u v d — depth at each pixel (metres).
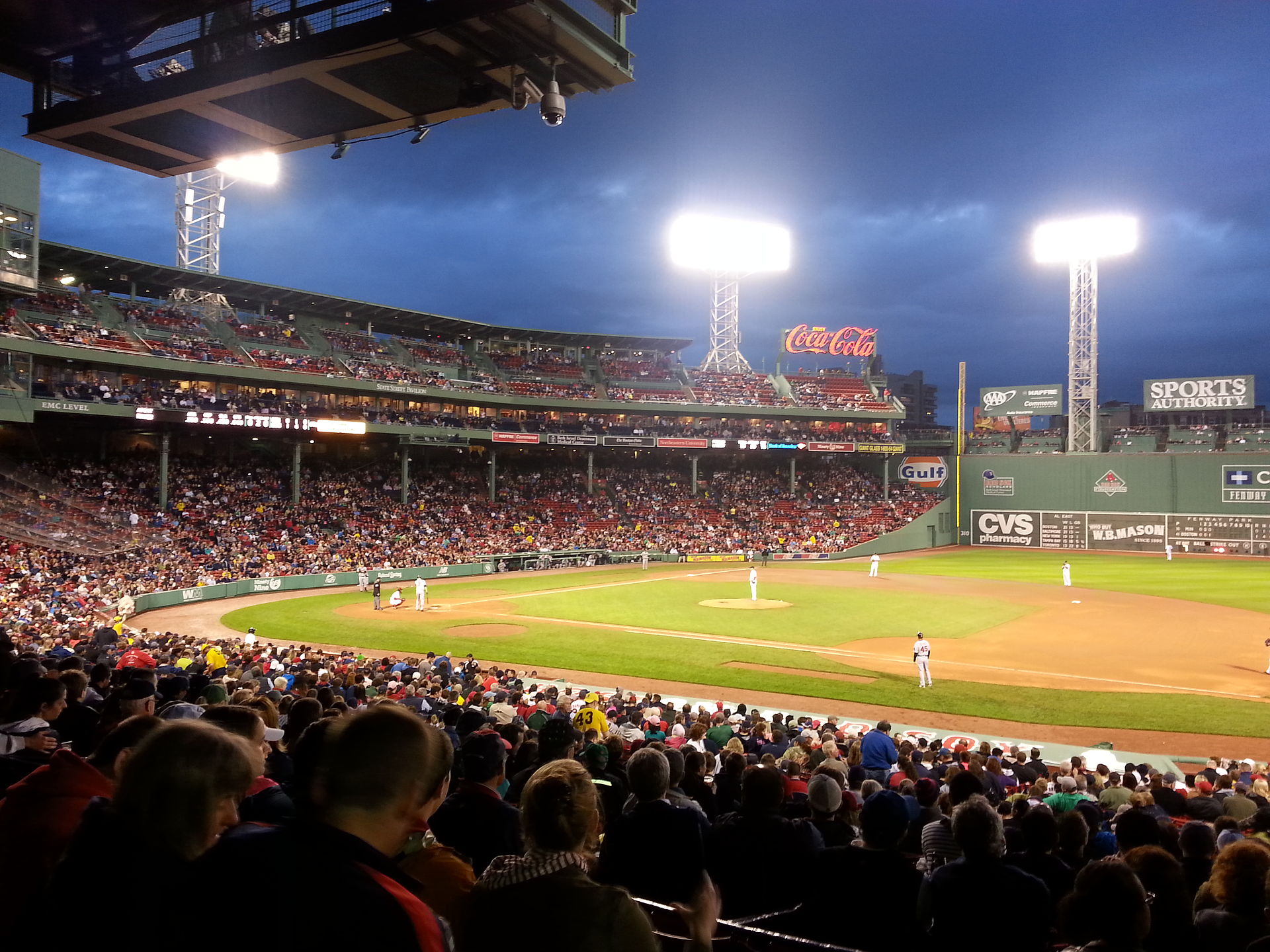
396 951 2.15
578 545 67.88
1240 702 22.75
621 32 8.53
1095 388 79.25
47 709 5.61
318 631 34.28
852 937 4.86
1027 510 81.38
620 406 74.50
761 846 5.75
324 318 67.62
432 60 8.19
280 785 5.05
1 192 39.88
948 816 8.08
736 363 87.31
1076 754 18.48
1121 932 3.53
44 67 9.27
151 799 2.63
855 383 88.69
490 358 77.44
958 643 31.80
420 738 2.60
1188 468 74.56
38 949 2.71
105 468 52.28
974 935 4.46
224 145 9.94
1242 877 4.36
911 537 79.44
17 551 38.91
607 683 25.08
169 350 53.16
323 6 8.09
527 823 3.04
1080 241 77.25
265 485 59.34
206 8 8.60
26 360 44.94
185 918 2.29
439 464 72.94
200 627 35.19
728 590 49.06
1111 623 36.59
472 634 33.53
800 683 25.03
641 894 4.97
